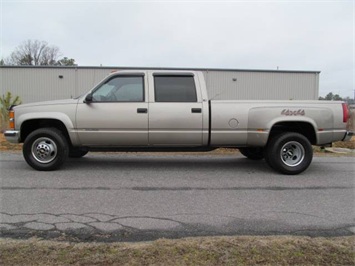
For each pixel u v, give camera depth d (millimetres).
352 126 15539
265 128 6273
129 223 3717
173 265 2748
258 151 7512
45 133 6293
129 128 6238
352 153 9961
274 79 31062
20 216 3896
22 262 2752
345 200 4754
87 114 6199
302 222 3826
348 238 3365
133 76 6355
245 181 5859
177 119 6246
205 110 6273
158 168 6930
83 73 29531
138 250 2990
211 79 30391
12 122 6355
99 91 6316
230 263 2795
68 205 4348
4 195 4777
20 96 29516
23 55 56719
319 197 4898
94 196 4789
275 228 3625
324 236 3422
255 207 4375
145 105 6238
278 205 4480
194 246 3090
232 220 3863
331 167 7340
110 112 6199
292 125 6629
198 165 7340
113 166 7062
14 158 7891
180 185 5512
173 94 6336
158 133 6273
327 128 6398
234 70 30500
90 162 7500
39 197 4699
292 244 3172
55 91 29641
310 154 6438
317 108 6359
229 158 8336
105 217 3904
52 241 3189
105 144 6363
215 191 5160
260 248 3074
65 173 6281
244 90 30812
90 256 2867
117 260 2809
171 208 4285
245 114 6297
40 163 6371
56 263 2744
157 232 3469
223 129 6312
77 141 6309
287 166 6383
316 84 31641
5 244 3090
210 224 3723
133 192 5035
